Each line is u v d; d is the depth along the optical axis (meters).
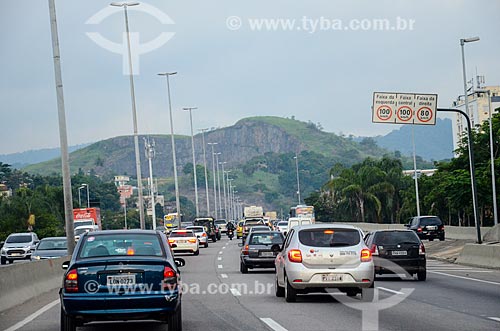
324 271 28.00
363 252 28.38
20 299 31.22
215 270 49.62
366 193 156.00
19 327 23.17
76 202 199.62
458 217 117.38
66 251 56.84
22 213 129.62
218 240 124.50
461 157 109.75
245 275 44.66
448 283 36.81
